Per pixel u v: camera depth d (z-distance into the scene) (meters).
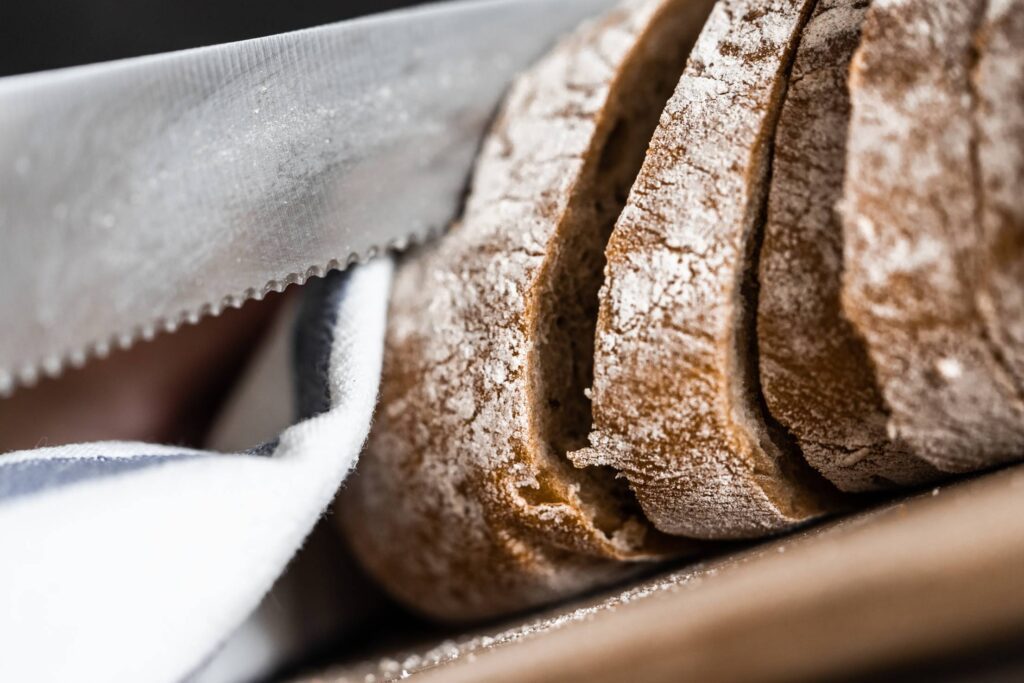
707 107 0.21
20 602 0.20
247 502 0.21
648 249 0.21
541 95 0.24
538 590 0.24
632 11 0.24
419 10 0.24
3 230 0.21
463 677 0.21
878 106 0.20
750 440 0.21
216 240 0.22
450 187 0.24
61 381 0.27
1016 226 0.19
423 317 0.23
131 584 0.20
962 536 0.18
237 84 0.22
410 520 0.24
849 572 0.19
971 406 0.19
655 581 0.22
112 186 0.21
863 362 0.20
